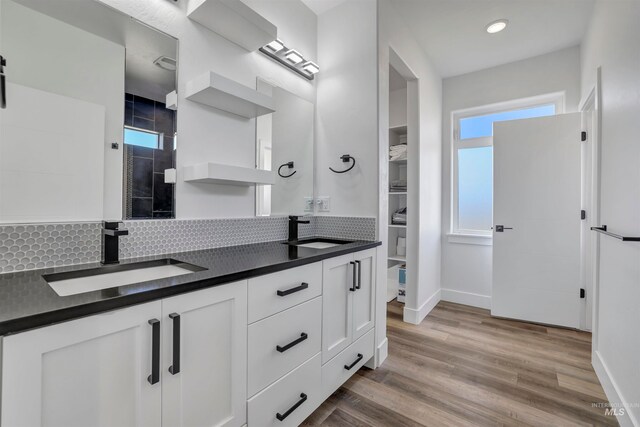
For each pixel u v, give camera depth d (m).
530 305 2.74
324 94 2.25
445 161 3.37
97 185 1.17
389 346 2.25
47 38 1.06
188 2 1.47
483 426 1.41
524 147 2.77
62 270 1.02
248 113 1.71
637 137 1.30
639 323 1.24
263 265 1.14
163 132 1.38
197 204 1.52
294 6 2.09
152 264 1.22
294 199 2.11
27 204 1.01
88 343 0.70
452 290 3.33
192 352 0.90
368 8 2.02
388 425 1.42
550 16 2.28
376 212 1.98
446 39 2.62
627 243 1.40
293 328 1.28
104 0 1.20
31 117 1.02
